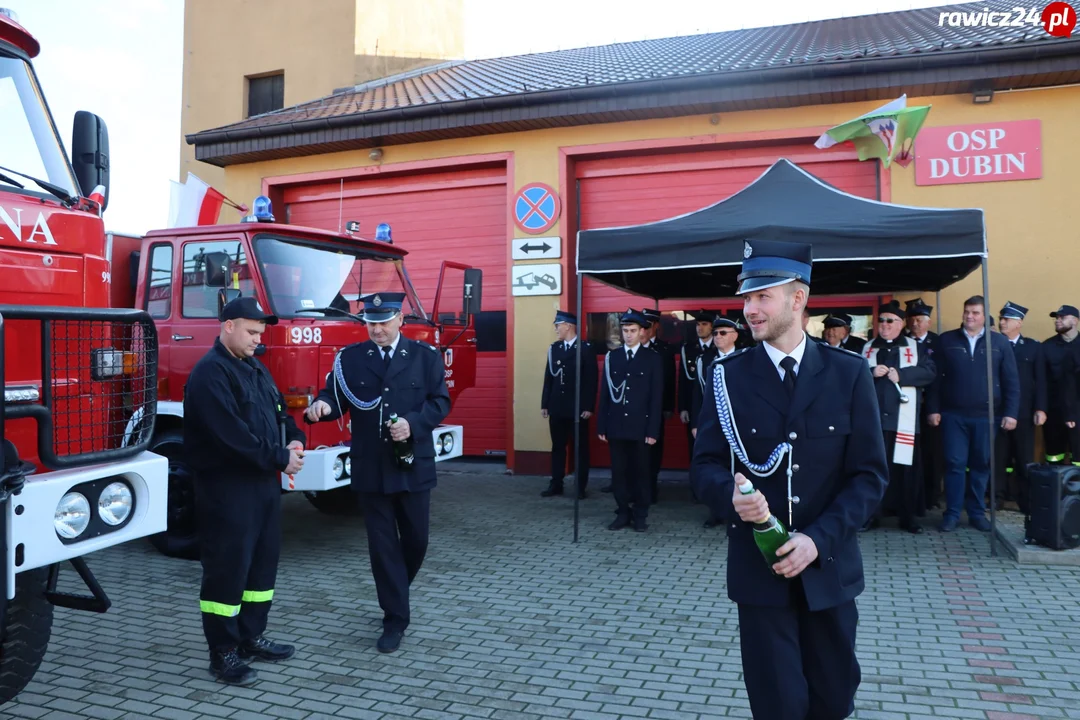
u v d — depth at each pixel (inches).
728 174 352.2
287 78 563.8
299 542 255.9
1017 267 307.0
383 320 168.1
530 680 150.4
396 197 407.5
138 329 124.2
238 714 136.8
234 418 143.9
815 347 97.4
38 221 123.1
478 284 284.2
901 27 400.2
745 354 99.7
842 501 91.4
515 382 372.8
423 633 175.3
